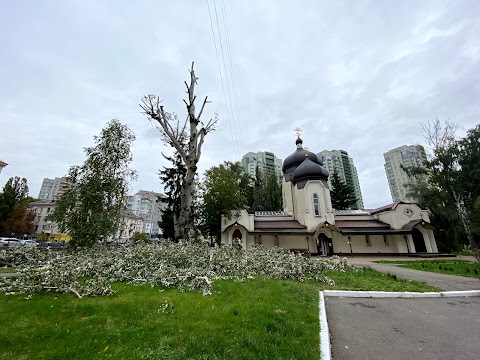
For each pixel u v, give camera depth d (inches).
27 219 2062.0
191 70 746.8
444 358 163.0
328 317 243.4
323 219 1261.1
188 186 655.8
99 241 660.1
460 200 1240.8
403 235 1219.9
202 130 732.0
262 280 361.4
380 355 165.8
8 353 140.0
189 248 438.9
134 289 281.6
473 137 1286.9
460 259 951.0
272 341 163.5
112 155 754.2
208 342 155.8
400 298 328.5
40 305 216.5
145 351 143.7
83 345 149.8
